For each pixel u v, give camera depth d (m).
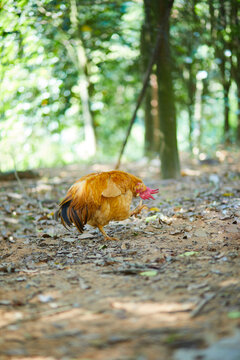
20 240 5.88
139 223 6.01
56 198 8.35
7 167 11.99
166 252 4.73
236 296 3.35
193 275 3.95
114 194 4.97
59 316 3.28
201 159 11.89
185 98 15.08
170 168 9.46
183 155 13.45
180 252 4.69
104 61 14.21
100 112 16.94
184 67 13.39
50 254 5.08
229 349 2.44
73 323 3.13
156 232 5.52
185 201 7.07
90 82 14.62
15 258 5.05
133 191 5.32
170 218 6.04
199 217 5.89
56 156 14.94
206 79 13.03
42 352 2.72
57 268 4.54
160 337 2.79
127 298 3.53
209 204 6.59
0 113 8.41
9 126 8.38
